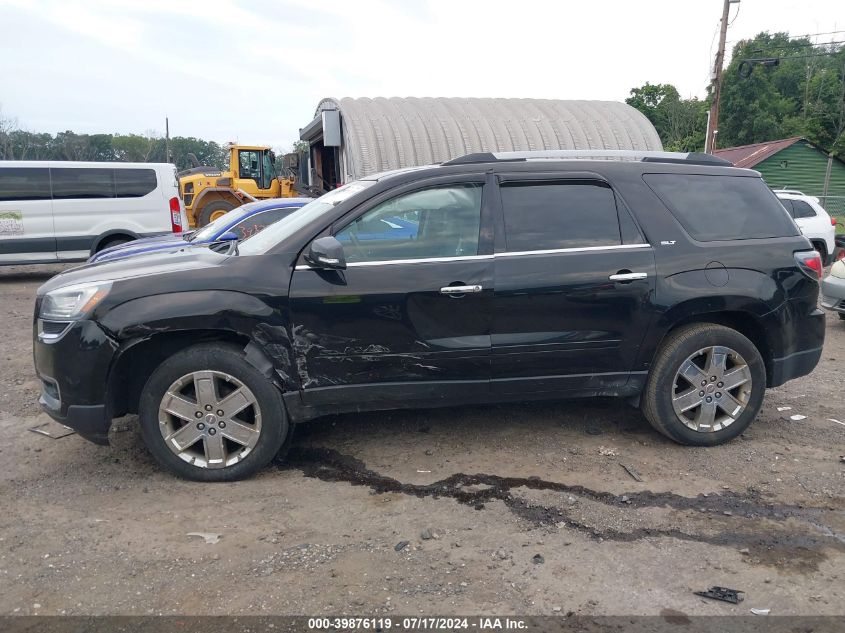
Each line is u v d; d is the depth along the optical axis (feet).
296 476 13.04
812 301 14.73
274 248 12.72
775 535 10.91
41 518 11.33
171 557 10.12
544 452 14.12
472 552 10.29
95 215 42.19
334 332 12.58
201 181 59.47
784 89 167.84
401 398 13.14
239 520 11.27
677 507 11.80
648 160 14.67
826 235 44.55
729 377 14.21
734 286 13.80
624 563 10.03
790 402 17.63
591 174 13.80
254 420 12.67
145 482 12.75
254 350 12.42
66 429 15.51
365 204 12.96
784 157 107.65
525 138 51.60
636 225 13.70
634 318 13.47
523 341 13.12
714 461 13.74
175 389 12.41
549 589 9.37
